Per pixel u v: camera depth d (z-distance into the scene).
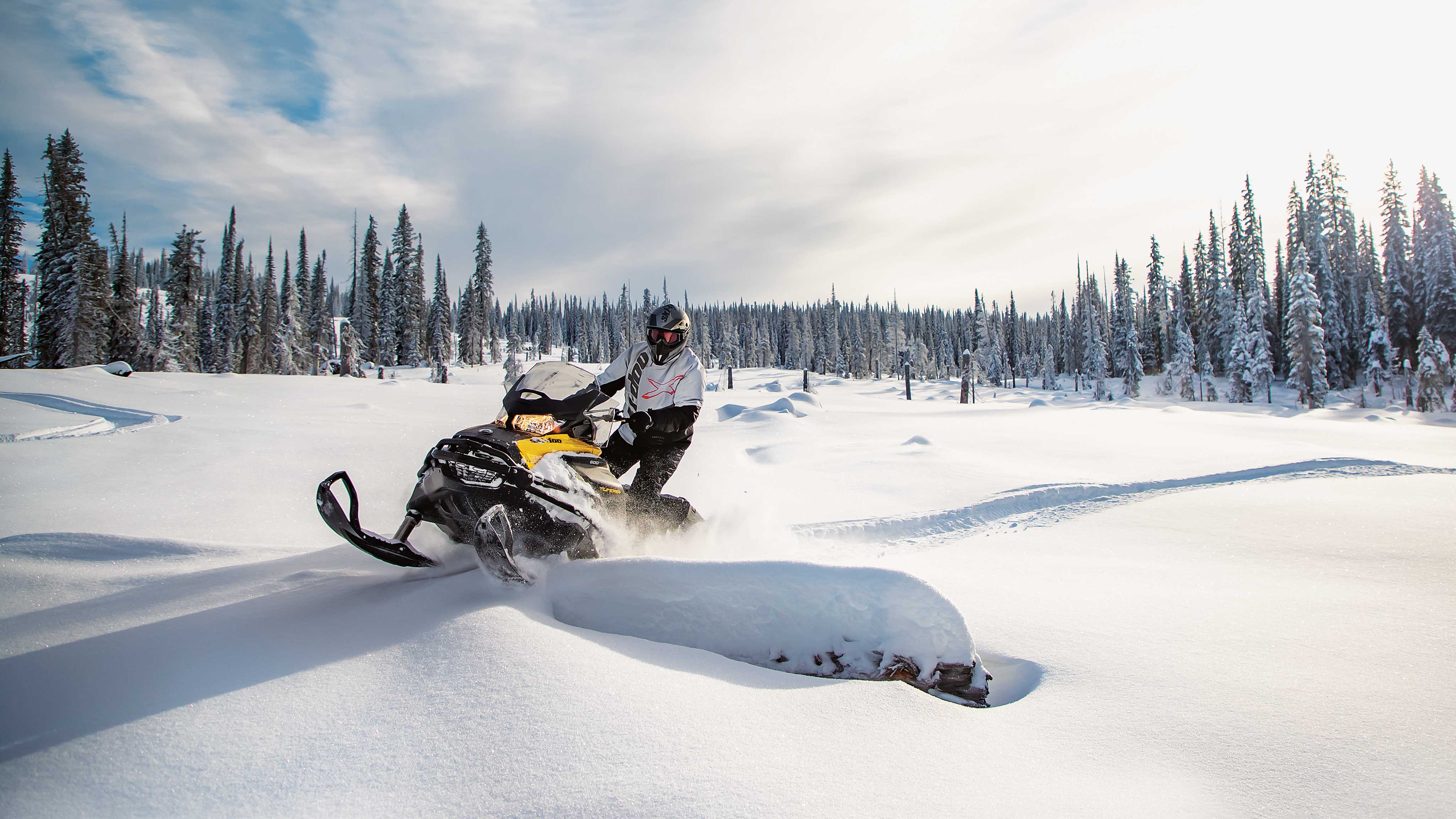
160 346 50.38
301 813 1.63
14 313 46.88
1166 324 75.44
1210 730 2.28
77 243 41.28
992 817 1.71
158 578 3.42
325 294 69.94
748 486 8.14
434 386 26.69
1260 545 5.30
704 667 2.59
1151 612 3.61
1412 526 5.85
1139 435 13.97
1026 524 6.30
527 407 3.86
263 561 3.86
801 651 2.80
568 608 3.07
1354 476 8.58
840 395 43.91
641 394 4.33
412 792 1.71
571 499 3.67
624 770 1.79
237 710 2.07
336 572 3.56
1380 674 2.78
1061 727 2.29
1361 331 53.69
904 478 8.60
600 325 131.88
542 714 2.03
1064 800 1.81
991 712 2.39
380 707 2.09
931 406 31.16
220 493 6.55
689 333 4.28
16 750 1.86
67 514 5.52
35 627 2.72
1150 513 6.59
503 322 159.12
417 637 2.55
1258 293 52.53
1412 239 53.47
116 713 2.05
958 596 3.93
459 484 3.41
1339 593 4.00
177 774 1.77
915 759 1.99
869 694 2.42
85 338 41.06
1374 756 2.11
